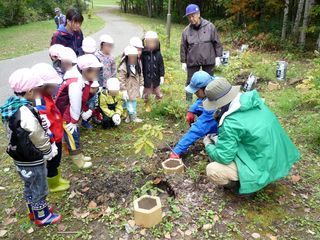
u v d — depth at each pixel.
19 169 2.96
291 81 7.68
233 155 3.10
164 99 6.28
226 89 3.22
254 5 16.69
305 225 3.12
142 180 3.77
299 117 5.57
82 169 4.19
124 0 44.78
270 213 3.27
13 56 12.36
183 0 29.38
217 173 3.21
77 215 3.35
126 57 5.36
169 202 3.41
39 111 3.21
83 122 5.35
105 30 21.64
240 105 3.07
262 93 7.12
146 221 3.06
